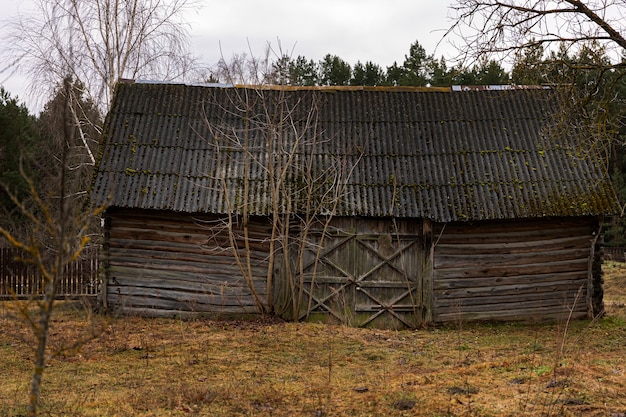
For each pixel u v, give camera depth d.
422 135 14.16
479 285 13.36
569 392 6.93
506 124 14.34
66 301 14.63
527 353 10.23
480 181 13.24
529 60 10.27
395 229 13.17
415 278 13.23
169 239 13.14
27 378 8.36
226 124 14.20
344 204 12.89
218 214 12.97
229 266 13.19
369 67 33.09
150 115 14.12
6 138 19.95
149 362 9.39
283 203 12.83
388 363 9.70
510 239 13.44
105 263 13.06
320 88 15.16
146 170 13.08
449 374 8.37
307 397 7.37
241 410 6.85
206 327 12.16
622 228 36.31
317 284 13.20
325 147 13.91
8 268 15.18
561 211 12.80
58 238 4.80
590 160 13.52
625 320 13.75
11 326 11.70
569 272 13.56
